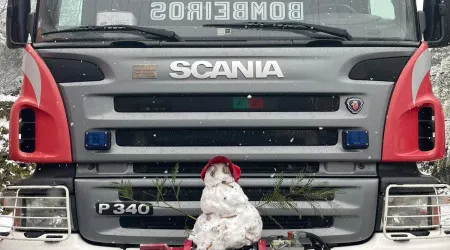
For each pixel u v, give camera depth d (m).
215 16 6.41
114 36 6.28
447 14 6.55
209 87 6.06
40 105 6.12
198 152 6.09
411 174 6.17
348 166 6.12
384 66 6.11
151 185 6.06
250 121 6.05
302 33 6.22
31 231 6.07
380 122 6.08
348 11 6.47
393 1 6.51
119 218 6.08
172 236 6.05
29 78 6.19
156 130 6.14
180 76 6.06
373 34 6.41
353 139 6.04
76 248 5.95
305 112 6.09
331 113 6.08
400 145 6.08
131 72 6.07
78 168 6.14
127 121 6.07
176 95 6.09
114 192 6.09
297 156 6.07
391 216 6.03
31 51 6.20
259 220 5.54
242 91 6.05
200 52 6.09
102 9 6.54
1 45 28.16
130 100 6.12
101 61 6.09
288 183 6.03
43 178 6.10
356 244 6.10
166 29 6.39
